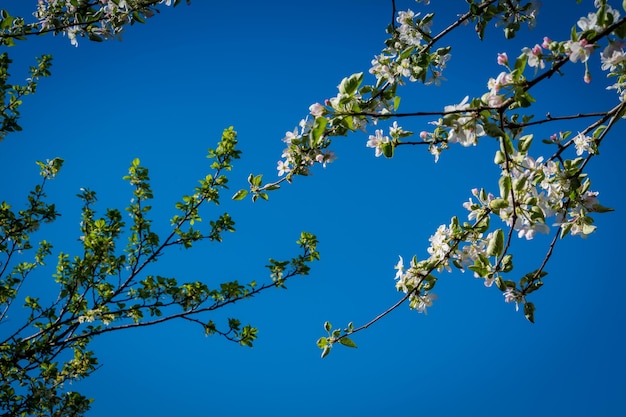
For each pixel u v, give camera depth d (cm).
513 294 317
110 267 745
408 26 345
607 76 277
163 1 397
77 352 783
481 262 314
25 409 692
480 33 341
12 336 660
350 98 238
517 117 280
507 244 282
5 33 416
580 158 282
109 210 743
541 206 276
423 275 352
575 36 214
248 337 734
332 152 345
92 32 415
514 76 226
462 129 238
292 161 355
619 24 207
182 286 732
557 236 305
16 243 709
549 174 285
